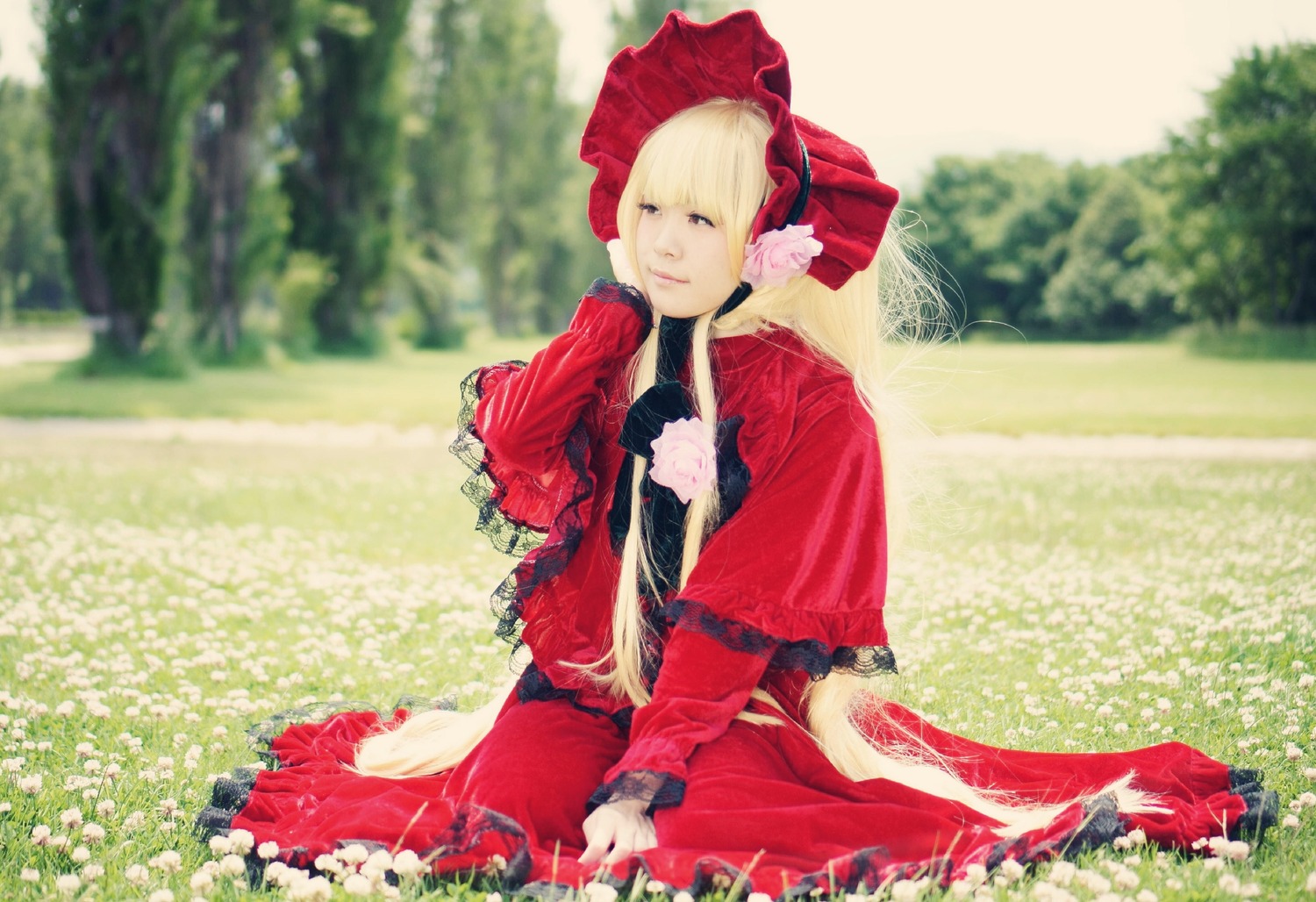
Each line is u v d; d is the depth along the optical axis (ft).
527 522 8.59
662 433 7.72
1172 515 25.27
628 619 8.01
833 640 7.55
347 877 6.75
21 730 10.18
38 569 17.79
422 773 9.19
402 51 108.68
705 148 7.84
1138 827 7.63
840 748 8.23
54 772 9.25
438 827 7.53
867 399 8.13
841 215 7.89
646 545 7.92
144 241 74.18
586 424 8.37
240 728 10.71
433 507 26.27
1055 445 43.06
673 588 7.98
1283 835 7.70
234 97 86.07
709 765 7.41
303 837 7.68
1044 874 6.90
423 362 105.09
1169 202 142.51
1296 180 130.11
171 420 50.34
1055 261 212.64
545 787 7.55
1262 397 66.69
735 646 7.39
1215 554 20.31
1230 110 134.51
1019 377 88.38
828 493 7.64
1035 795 8.66
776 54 7.79
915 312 9.25
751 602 7.41
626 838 7.18
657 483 7.75
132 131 73.36
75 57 71.05
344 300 111.55
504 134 157.07
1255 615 14.83
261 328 92.38
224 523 23.77
